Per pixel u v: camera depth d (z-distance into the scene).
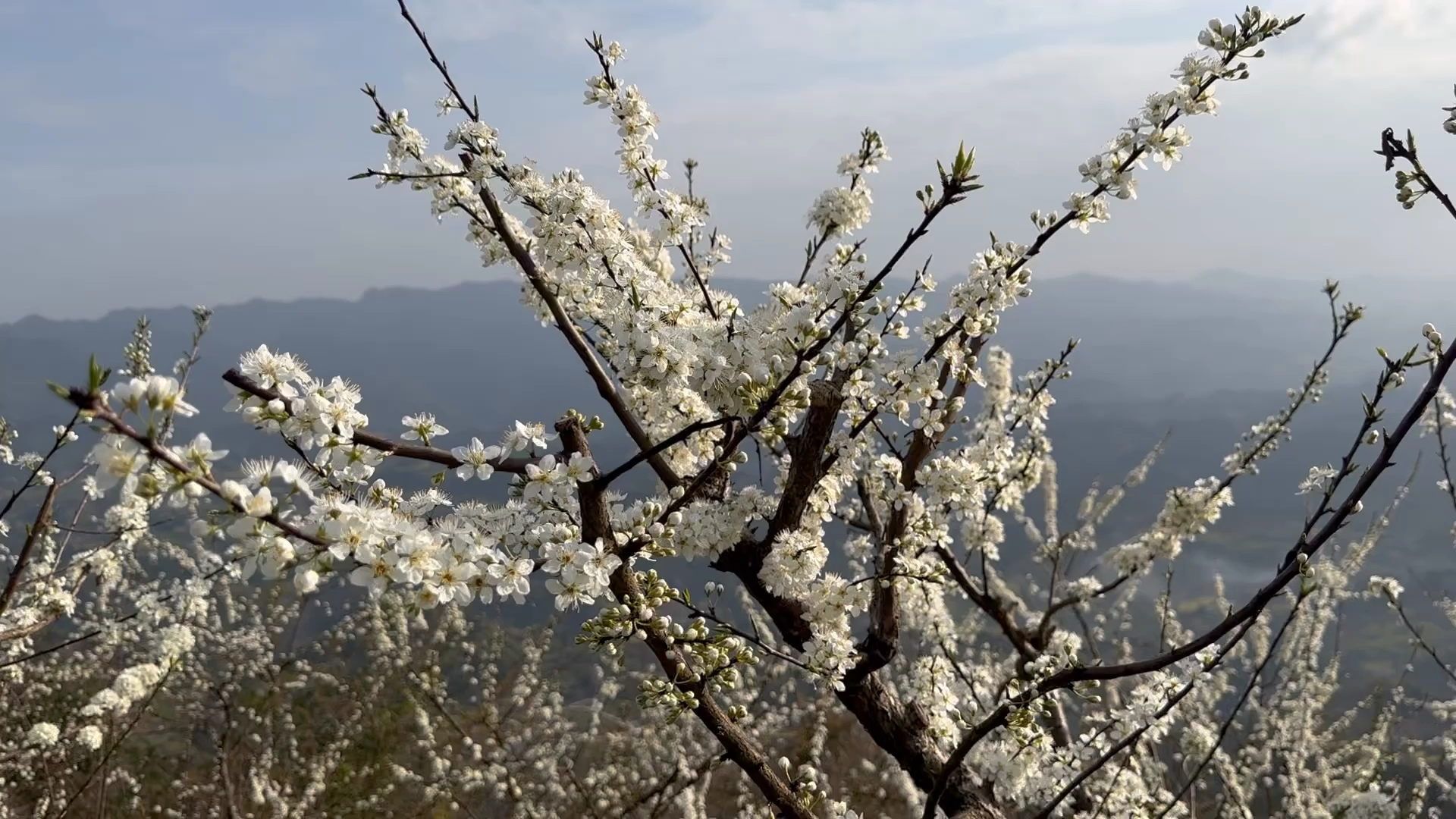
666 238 4.29
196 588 6.23
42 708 8.10
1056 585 7.26
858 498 5.45
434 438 2.76
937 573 3.68
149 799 9.00
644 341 3.12
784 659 3.33
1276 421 6.21
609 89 4.12
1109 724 4.16
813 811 2.94
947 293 3.54
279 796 9.31
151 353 5.59
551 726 10.96
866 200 5.03
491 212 3.92
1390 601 6.58
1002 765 4.19
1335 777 8.57
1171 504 6.42
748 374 3.14
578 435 2.77
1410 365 2.83
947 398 3.90
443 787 8.84
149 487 1.81
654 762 10.77
